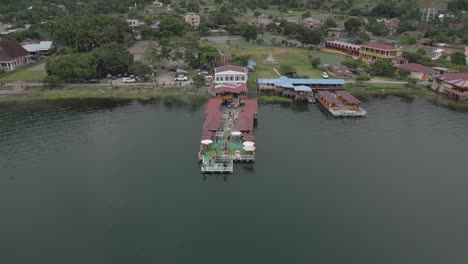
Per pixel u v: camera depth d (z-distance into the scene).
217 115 106.31
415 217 67.19
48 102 127.12
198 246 59.44
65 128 103.94
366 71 169.38
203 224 64.62
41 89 139.50
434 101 136.00
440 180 79.44
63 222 64.88
